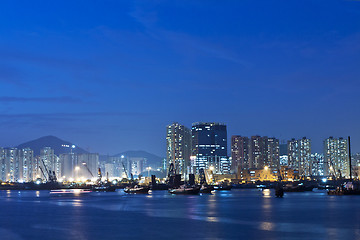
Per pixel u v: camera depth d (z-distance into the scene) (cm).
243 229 9300
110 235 8631
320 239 7900
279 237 8162
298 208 14862
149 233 8831
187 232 8931
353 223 10212
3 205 18175
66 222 10950
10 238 8506
